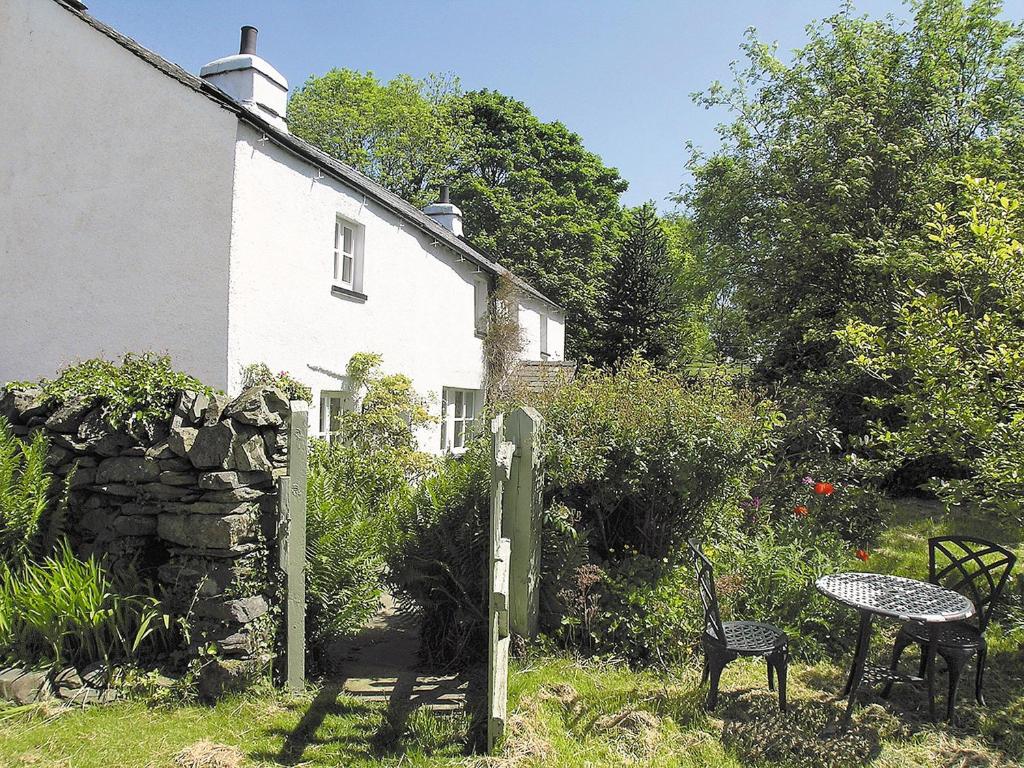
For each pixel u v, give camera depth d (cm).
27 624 393
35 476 412
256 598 400
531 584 451
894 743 364
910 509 1102
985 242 485
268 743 340
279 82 996
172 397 425
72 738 335
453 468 526
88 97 786
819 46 1689
